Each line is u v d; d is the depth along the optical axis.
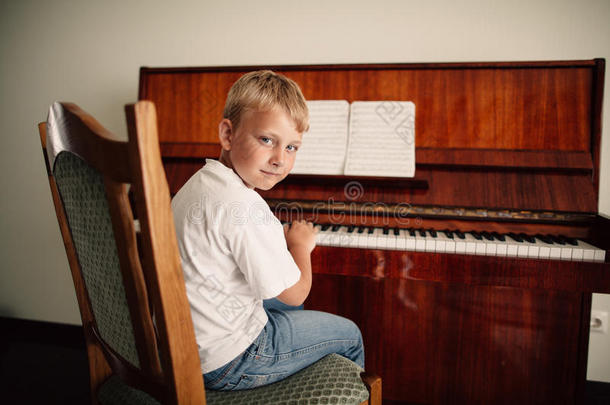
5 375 1.89
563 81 1.42
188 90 1.69
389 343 1.65
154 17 2.05
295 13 1.91
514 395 1.57
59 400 1.69
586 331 1.46
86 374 1.90
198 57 2.05
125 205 0.60
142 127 0.49
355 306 1.65
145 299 0.66
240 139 0.80
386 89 1.54
